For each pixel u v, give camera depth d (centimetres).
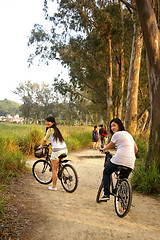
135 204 454
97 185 606
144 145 1096
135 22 1361
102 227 330
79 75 2217
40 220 333
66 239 287
